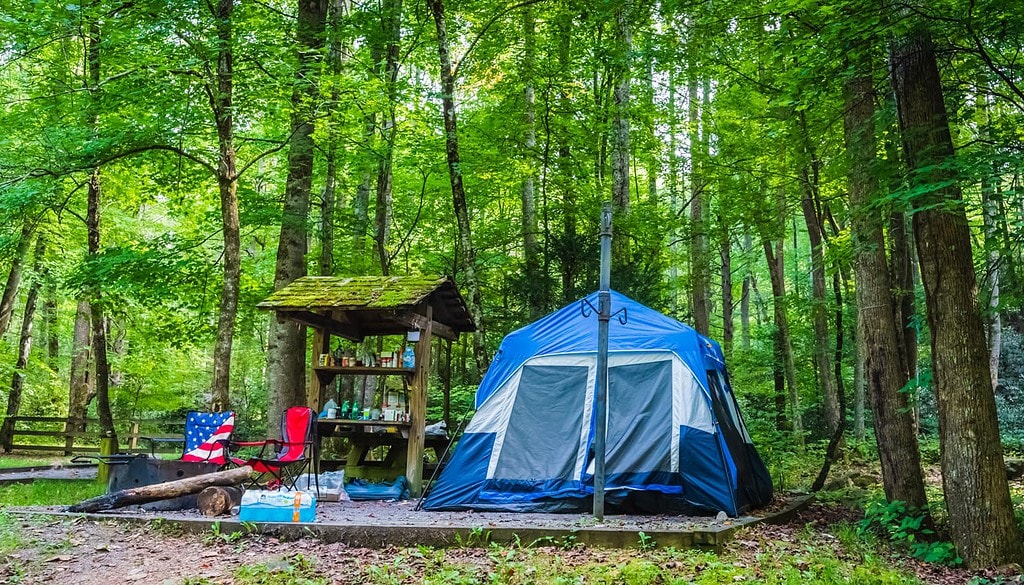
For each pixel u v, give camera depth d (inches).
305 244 496.4
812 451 542.6
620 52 512.7
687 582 191.6
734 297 1157.7
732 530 241.8
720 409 311.4
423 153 549.0
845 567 223.8
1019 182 231.0
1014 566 226.2
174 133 423.8
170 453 600.1
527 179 593.0
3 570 198.7
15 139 445.1
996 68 245.1
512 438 301.1
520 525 237.8
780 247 691.4
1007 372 717.9
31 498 355.6
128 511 271.7
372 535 229.9
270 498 243.3
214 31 390.6
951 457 242.7
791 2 246.1
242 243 697.6
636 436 292.0
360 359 356.5
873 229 286.0
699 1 370.6
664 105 637.9
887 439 293.9
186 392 884.6
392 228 672.4
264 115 473.4
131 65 387.9
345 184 582.2
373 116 498.3
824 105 350.6
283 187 641.0
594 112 590.6
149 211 802.2
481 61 585.0
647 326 317.7
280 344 445.1
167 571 200.2
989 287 277.0
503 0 533.0
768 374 716.0
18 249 506.3
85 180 486.3
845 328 656.4
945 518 305.0
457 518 263.1
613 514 281.0
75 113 420.5
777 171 506.6
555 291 549.3
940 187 220.4
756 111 484.1
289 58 418.6
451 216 650.8
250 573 197.5
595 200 588.7
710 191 610.2
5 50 364.5
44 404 852.6
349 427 344.5
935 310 246.7
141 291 491.2
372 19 489.7
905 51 242.4
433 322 365.1
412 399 338.6
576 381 308.7
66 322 821.9
